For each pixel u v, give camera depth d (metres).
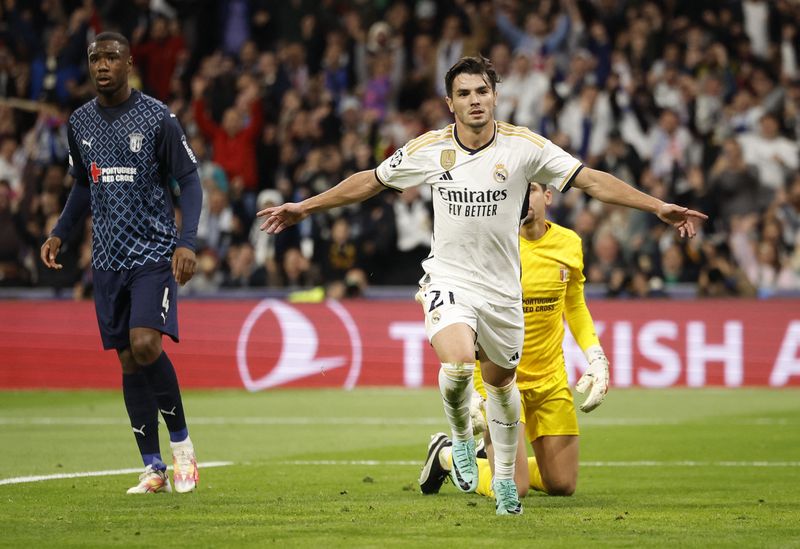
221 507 14.27
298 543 11.52
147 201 15.70
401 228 40.50
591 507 14.55
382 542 11.58
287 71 46.22
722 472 18.83
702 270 38.69
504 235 13.29
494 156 13.21
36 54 47.78
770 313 36.47
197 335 36.97
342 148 43.22
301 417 28.50
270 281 39.44
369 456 21.09
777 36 48.47
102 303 15.91
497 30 47.22
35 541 11.68
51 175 41.31
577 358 35.81
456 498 15.38
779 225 39.97
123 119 15.63
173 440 15.88
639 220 39.59
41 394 34.91
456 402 13.34
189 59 48.53
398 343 36.91
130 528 12.52
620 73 45.84
